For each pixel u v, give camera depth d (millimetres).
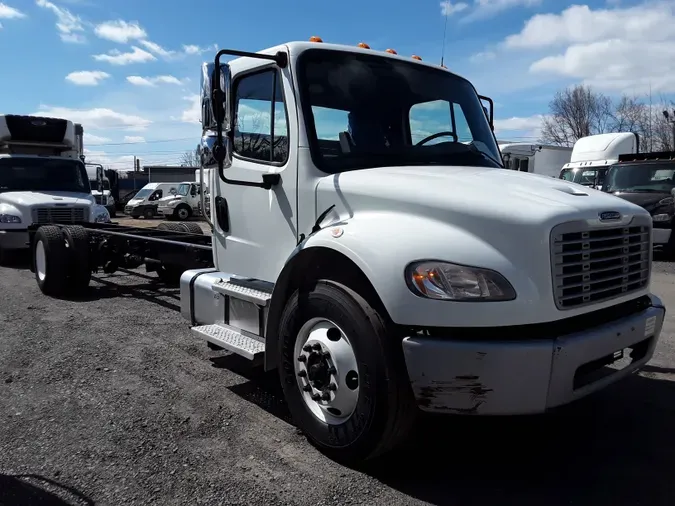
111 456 3471
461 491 3131
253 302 4109
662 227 12688
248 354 3936
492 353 2855
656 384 4840
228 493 3062
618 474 3336
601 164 19938
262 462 3412
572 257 3078
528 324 2936
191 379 4844
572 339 2980
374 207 3447
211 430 3850
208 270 5102
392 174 3596
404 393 3062
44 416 4059
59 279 8195
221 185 4754
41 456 3473
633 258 3566
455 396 2936
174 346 5812
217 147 3889
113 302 8023
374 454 3193
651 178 13859
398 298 2971
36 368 5074
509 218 2959
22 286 9367
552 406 2947
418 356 2959
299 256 3559
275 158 4137
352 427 3232
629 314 3539
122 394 4477
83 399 4375
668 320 7156
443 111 4555
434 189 3264
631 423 4059
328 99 3998
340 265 3449
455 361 2896
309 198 3828
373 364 3072
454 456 3543
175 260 7383
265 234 4270
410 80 4461
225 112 4020
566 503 3016
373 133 4125
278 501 2992
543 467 3420
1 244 11609
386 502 3004
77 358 5348
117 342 5922
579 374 3133
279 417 4078
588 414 4215
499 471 3363
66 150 13422
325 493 3074
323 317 3398
